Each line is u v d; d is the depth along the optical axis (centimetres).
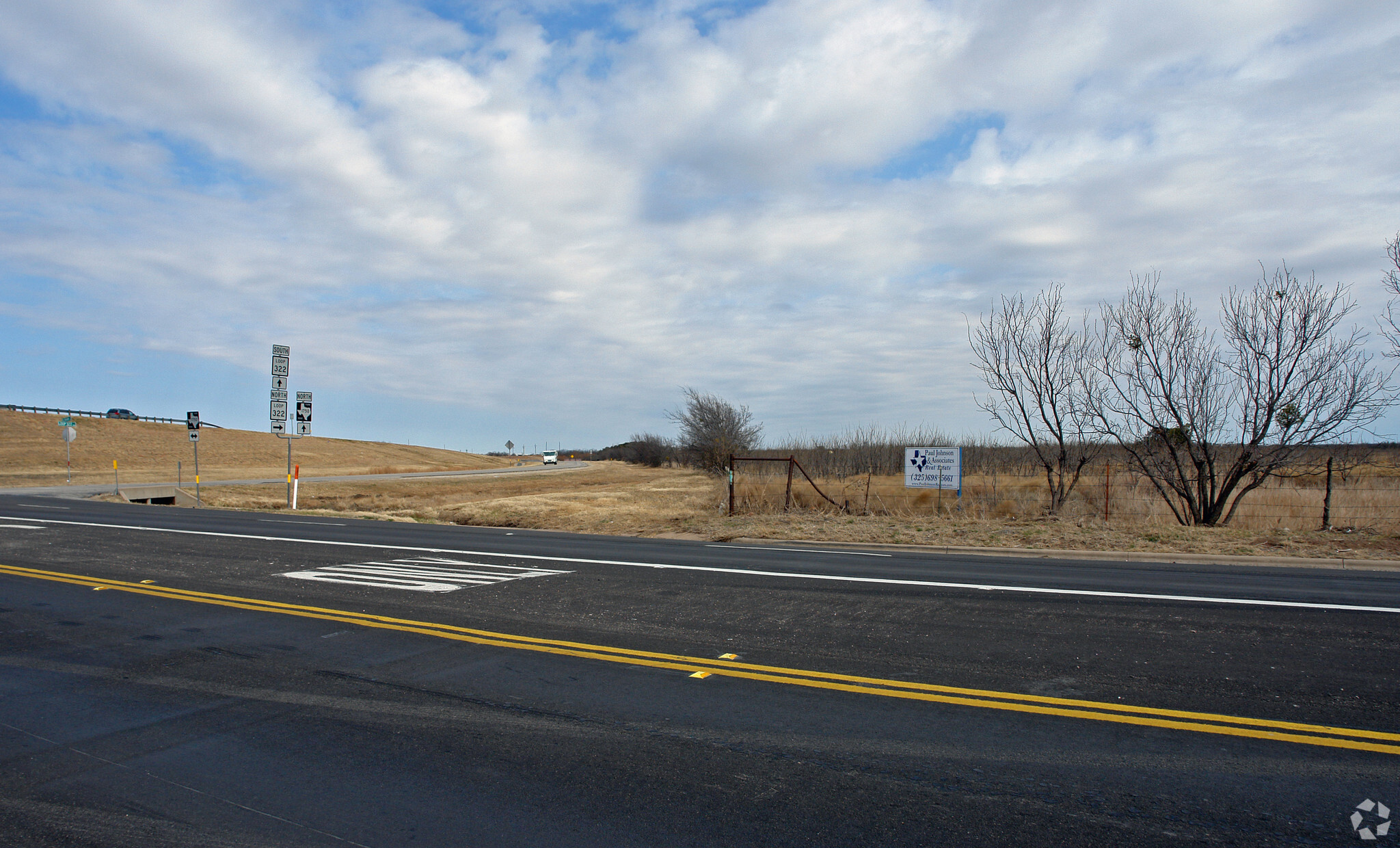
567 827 389
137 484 3962
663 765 464
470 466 10419
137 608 902
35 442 7331
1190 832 380
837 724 530
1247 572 1178
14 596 976
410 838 380
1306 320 1703
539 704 573
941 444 3017
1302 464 1889
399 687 614
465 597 970
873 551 1496
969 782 438
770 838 376
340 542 1541
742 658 691
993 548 1445
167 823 395
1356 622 815
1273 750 479
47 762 473
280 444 10200
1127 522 1784
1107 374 1906
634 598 965
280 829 389
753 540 1670
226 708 567
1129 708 555
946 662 675
